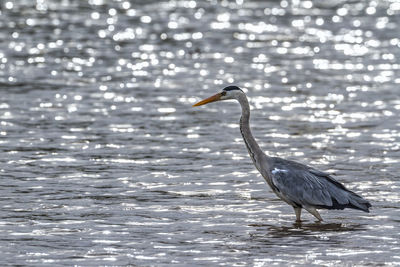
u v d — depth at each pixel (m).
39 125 19.77
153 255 10.60
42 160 16.19
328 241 11.29
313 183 12.16
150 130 19.45
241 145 17.89
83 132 19.03
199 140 18.38
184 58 33.19
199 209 12.99
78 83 26.69
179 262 10.30
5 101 22.98
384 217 12.55
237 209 13.04
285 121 20.81
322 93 25.27
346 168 15.73
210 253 10.70
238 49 35.94
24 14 47.09
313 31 42.47
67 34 39.62
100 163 16.05
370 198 13.63
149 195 13.80
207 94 24.88
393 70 30.25
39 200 13.35
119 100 23.66
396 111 22.12
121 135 18.78
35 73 28.55
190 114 21.66
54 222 12.13
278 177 12.35
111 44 36.84
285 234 11.67
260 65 31.44
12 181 14.56
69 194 13.77
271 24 45.34
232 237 11.48
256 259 10.44
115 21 45.09
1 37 37.81
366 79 28.11
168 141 18.22
